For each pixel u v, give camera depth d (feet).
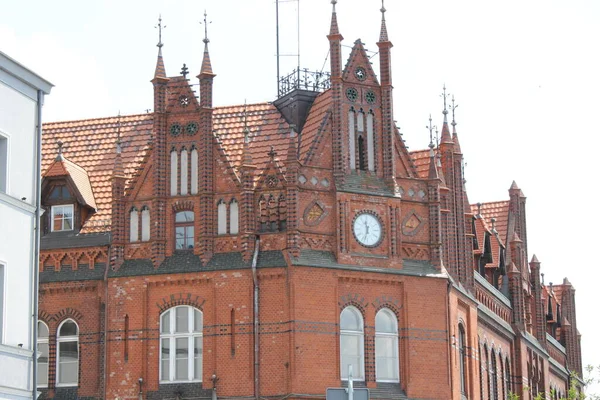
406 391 216.33
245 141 219.61
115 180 223.30
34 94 170.50
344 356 214.28
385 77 228.02
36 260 167.63
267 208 217.36
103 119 249.14
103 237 224.94
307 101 235.20
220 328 213.66
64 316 224.12
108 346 217.97
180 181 222.07
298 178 215.92
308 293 211.82
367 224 220.02
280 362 209.97
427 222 226.99
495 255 299.79
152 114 246.06
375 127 225.76
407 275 220.84
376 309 217.77
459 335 240.73
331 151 220.84
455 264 239.71
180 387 213.66
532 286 336.49
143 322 217.15
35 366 165.37
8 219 162.81
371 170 223.71
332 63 224.12
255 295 213.05
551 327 376.89
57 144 245.45
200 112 222.69
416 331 219.61
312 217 216.54
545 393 330.54
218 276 215.31
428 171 234.99
